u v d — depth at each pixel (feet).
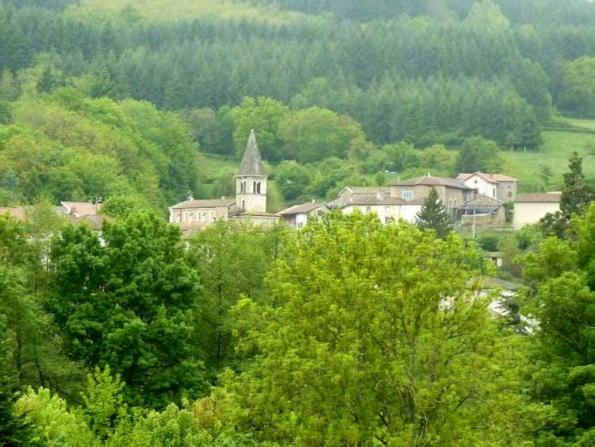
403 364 141.28
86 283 242.78
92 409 167.84
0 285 222.48
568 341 173.88
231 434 156.87
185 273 248.11
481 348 143.74
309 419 141.28
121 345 230.89
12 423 146.51
